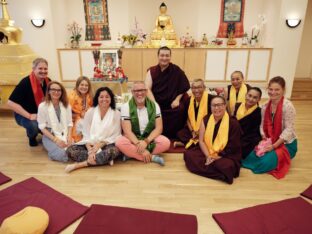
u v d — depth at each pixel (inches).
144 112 94.3
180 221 63.0
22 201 69.6
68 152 90.0
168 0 230.4
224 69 217.0
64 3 222.5
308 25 234.2
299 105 178.1
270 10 208.5
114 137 93.8
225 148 83.6
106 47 220.2
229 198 72.7
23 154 99.7
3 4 147.5
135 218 63.9
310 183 80.7
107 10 229.0
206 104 102.5
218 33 232.2
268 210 67.1
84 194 74.0
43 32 203.8
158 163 92.3
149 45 223.1
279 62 202.2
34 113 106.0
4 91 144.6
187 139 104.8
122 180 81.7
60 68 215.8
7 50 142.5
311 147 108.9
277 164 85.4
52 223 61.6
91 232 58.9
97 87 128.5
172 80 113.1
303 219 63.7
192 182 81.0
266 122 91.0
